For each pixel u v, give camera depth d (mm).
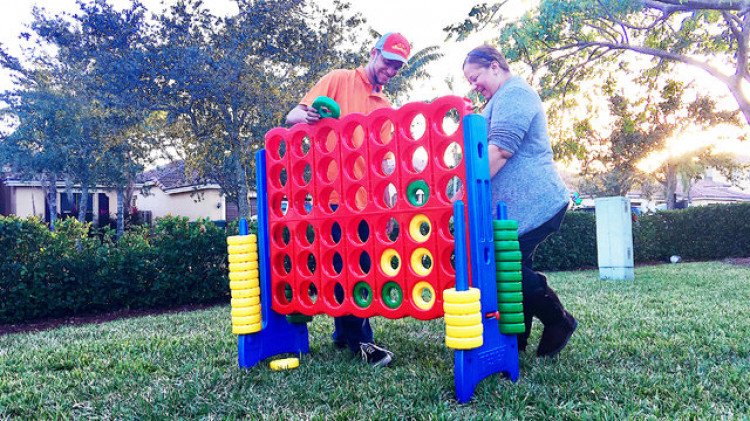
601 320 3748
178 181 26938
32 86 21375
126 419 1997
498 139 2420
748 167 25797
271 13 17109
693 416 1810
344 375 2443
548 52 9711
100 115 18875
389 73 3062
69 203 23828
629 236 7285
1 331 5145
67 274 5723
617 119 20828
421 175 2289
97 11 16484
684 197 39125
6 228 5469
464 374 2037
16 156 20312
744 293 5184
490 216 2236
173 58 16406
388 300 2445
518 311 2252
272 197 2834
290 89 17828
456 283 2094
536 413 1883
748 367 2375
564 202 2506
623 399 2012
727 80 10070
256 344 2742
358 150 2494
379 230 2451
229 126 17453
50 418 2066
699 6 7695
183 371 2639
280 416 1952
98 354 3223
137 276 6133
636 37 10781
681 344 2873
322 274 2627
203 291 6441
